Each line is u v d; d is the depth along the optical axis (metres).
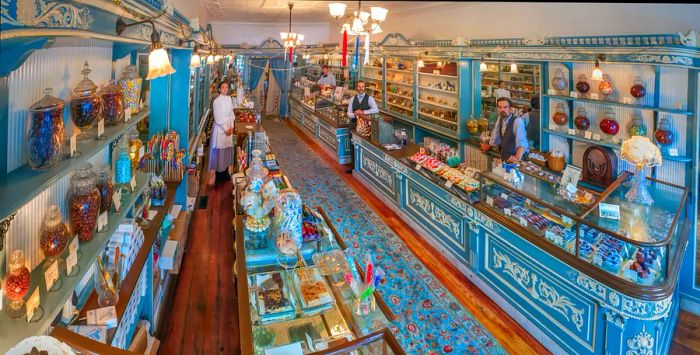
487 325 3.34
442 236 4.46
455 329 3.29
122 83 2.70
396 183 5.56
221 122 6.77
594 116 4.23
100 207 2.20
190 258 4.38
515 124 4.92
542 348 3.08
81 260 1.88
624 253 2.70
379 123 6.11
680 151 3.45
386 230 5.13
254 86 14.20
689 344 3.13
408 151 5.77
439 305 3.59
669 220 2.92
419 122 7.57
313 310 2.27
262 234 2.88
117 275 2.32
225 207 5.96
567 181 3.43
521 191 3.30
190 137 5.85
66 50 1.99
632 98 3.73
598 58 3.83
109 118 2.30
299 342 2.09
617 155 3.97
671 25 3.33
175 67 4.86
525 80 5.43
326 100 9.73
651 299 2.39
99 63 2.48
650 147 3.15
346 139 8.16
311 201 6.12
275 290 2.44
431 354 3.00
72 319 1.99
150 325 2.93
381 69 9.40
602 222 2.89
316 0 7.03
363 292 2.18
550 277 3.00
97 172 2.34
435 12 6.79
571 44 4.07
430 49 6.69
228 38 12.20
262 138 4.77
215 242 4.80
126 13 1.96
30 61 1.63
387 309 2.17
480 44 5.51
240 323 2.08
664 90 3.50
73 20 1.34
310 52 12.41
